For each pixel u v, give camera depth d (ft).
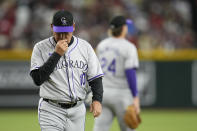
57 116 49.16
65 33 46.57
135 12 206.18
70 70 48.44
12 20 190.39
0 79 144.25
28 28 188.65
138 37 192.65
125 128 70.03
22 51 144.66
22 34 186.70
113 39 70.44
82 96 50.11
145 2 211.82
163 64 146.92
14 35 185.57
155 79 146.82
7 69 144.15
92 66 49.55
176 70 147.23
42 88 49.11
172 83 147.33
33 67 47.39
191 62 147.13
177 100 147.84
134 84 67.97
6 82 144.56
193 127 114.83
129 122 68.44
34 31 188.14
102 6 203.51
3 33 184.85
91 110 49.67
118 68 68.80
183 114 141.69
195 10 216.13
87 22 194.70
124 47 68.74
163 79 147.13
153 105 147.43
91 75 49.57
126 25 70.85
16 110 145.38
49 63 45.62
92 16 198.18
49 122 48.91
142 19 203.72
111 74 69.15
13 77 144.36
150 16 206.80
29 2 198.39
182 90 147.64
